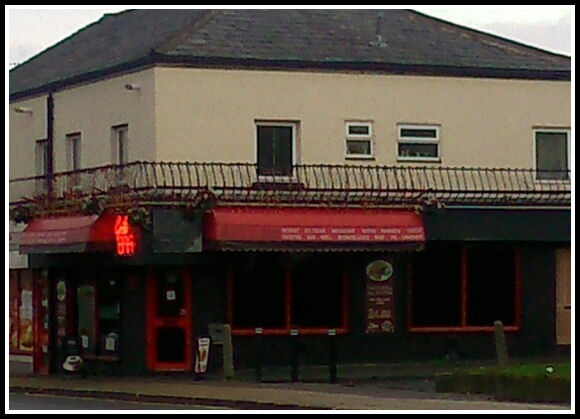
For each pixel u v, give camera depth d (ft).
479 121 113.09
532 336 113.50
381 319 109.70
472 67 112.57
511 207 111.75
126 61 106.83
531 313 113.70
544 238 112.57
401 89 110.83
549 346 113.91
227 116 105.60
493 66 113.29
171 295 104.53
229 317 105.29
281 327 107.04
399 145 110.63
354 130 109.29
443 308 111.65
